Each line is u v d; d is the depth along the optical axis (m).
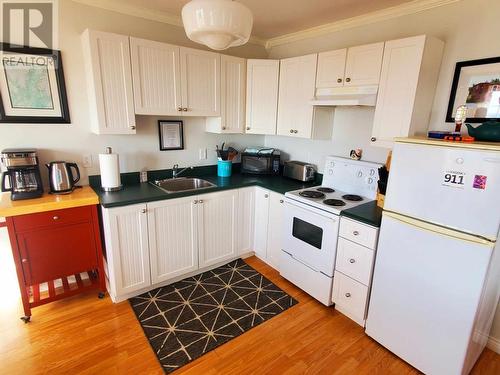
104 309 2.27
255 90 3.03
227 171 3.21
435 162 1.58
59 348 1.88
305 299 2.50
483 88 1.90
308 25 2.82
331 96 2.50
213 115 2.85
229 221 2.89
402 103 2.03
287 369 1.80
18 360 1.79
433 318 1.68
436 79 2.10
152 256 2.43
